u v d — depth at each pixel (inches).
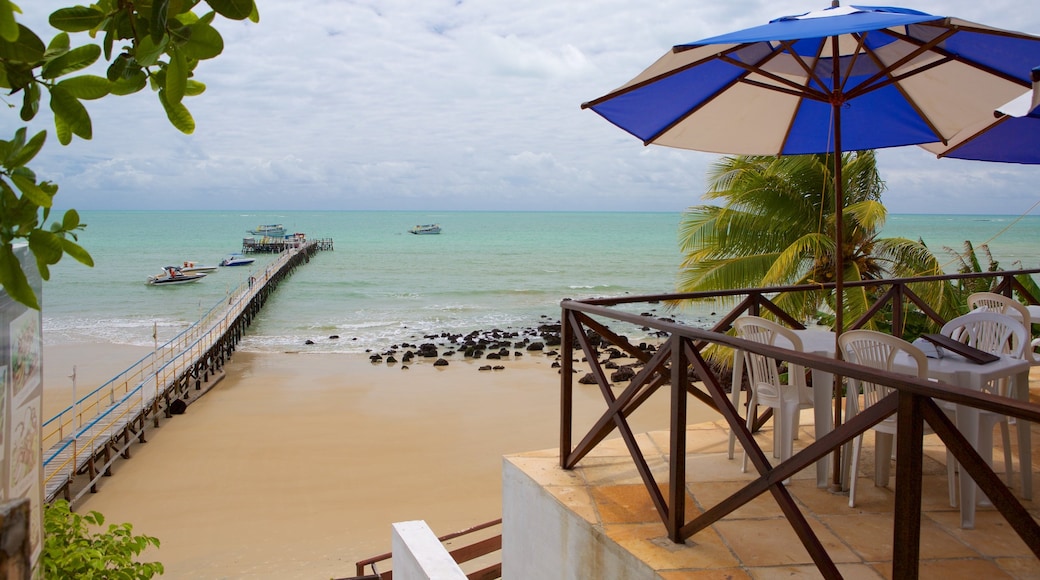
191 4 44.5
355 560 412.5
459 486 527.8
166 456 597.3
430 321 1391.5
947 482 159.2
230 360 1008.2
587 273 2329.0
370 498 504.7
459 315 1470.2
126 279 2028.8
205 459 588.1
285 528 455.5
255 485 530.0
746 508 146.8
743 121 173.0
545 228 5413.4
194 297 1688.0
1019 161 185.9
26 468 82.3
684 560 125.0
